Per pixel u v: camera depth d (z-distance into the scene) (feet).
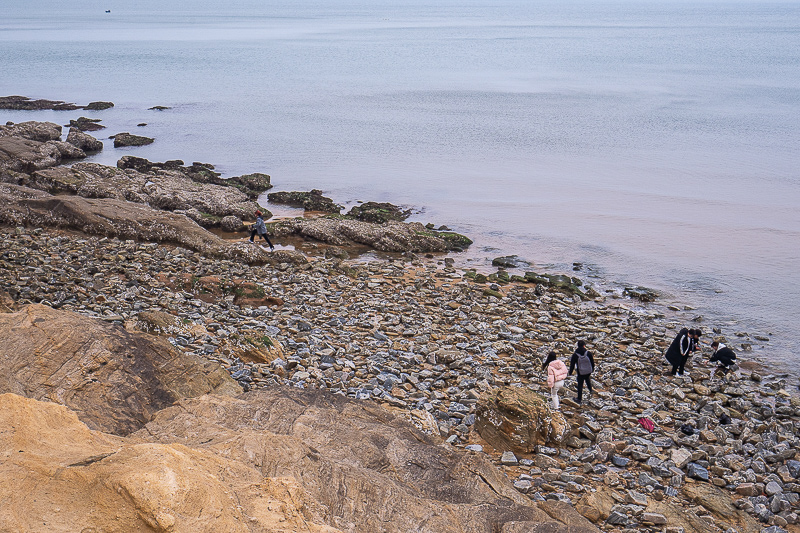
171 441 34.04
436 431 52.24
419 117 268.21
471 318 88.63
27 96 314.55
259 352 63.46
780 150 208.13
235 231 131.64
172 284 88.12
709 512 46.85
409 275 109.40
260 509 26.27
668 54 526.98
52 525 21.68
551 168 190.49
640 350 81.15
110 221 115.14
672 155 204.03
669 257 120.47
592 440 56.85
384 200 158.92
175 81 368.68
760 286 106.83
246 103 298.97
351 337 75.61
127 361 42.34
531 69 437.17
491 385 66.85
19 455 24.68
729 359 76.33
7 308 57.67
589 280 109.81
